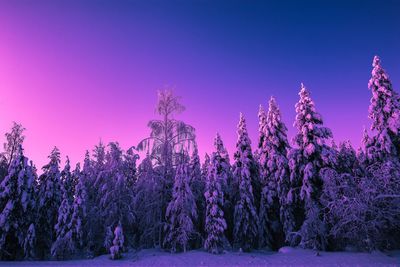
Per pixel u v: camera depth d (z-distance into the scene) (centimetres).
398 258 1648
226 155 2934
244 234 2423
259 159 2973
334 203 1816
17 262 1998
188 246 2317
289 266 1485
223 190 2634
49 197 2578
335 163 2250
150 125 2378
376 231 1734
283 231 2520
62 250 2192
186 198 2239
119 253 2038
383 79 2570
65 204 2361
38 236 2492
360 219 1669
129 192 2506
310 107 2458
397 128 2406
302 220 2433
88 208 2584
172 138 2350
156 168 2373
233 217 2609
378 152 2442
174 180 2469
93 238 2428
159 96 2444
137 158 2700
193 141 2370
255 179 2767
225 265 1630
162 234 2477
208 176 2445
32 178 2422
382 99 2552
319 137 2366
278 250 2402
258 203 2752
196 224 2469
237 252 2250
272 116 2862
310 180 2295
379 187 1720
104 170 2662
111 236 2206
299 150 2431
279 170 2592
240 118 2925
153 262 1822
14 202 2256
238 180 2694
